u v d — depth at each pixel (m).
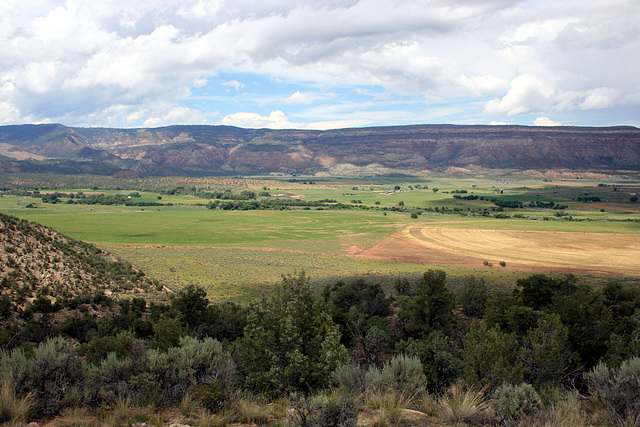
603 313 21.05
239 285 67.06
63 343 9.50
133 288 53.22
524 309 24.22
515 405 8.02
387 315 40.25
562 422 7.46
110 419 7.71
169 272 79.25
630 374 8.72
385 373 10.31
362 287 43.88
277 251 113.81
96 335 25.38
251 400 9.14
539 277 37.81
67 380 8.94
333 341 12.81
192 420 7.91
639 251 105.50
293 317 13.28
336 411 7.62
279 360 12.75
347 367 11.61
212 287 64.88
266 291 61.50
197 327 26.53
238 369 11.95
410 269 86.62
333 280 70.38
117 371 9.62
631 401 8.30
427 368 15.93
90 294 39.84
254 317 13.89
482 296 39.66
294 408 8.17
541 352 12.79
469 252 108.31
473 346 13.41
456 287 57.62
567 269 85.06
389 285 61.91
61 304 34.56
